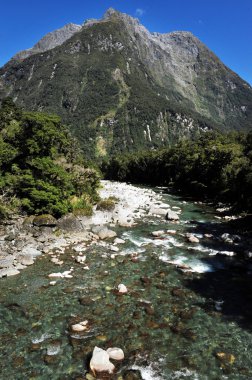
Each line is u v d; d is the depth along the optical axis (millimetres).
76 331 18469
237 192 56656
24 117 45469
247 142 99562
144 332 18578
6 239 32656
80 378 14984
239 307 21672
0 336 17938
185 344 17578
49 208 39438
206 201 68375
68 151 63719
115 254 31234
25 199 39281
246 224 43969
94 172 57531
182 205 62344
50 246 32906
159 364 15977
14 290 23328
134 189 85250
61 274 26094
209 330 18922
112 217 46156
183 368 15742
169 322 19672
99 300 22062
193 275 26734
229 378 15148
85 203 47094
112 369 15445
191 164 90188
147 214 50875
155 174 129875
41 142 45406
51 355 16500
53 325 19062
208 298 22828
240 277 26547
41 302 21672
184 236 38375
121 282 25031
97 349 16312
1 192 40750
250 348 17359
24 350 16844
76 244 34125
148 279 25641
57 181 44219
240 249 33656
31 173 42031
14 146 47094
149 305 21594
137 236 38094
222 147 79438
